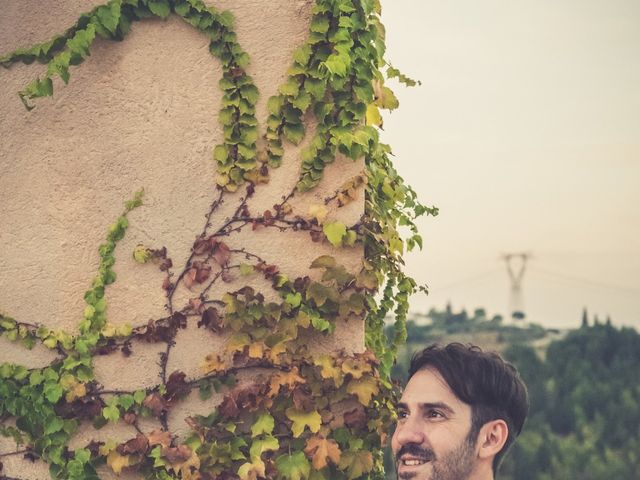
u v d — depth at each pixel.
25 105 3.45
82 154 3.54
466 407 2.73
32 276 3.50
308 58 3.49
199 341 3.45
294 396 3.36
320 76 3.46
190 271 3.47
